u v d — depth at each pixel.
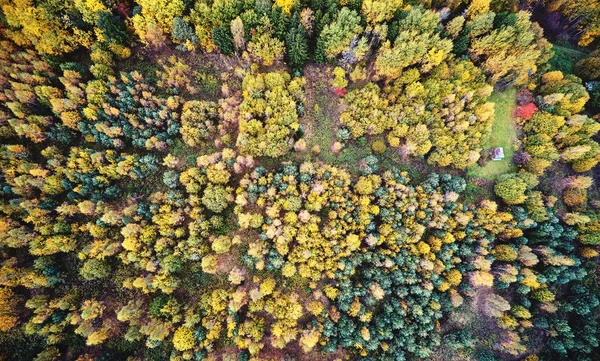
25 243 49.25
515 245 56.12
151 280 49.78
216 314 49.78
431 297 53.19
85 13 52.72
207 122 55.03
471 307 56.75
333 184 53.94
